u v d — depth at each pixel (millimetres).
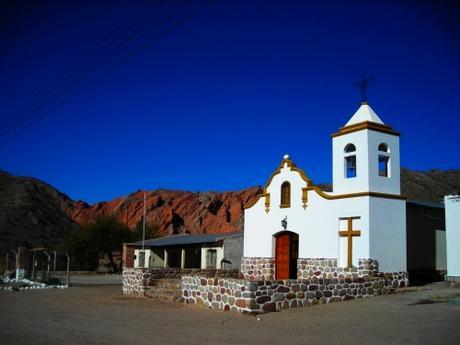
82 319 14258
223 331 12125
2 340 10906
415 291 19484
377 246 20328
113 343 10500
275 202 24844
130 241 62656
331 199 21906
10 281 31750
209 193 120625
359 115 21594
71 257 62094
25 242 77750
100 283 33219
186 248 40531
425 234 23750
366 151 20828
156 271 21422
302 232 23109
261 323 13367
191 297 17562
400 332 11570
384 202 20859
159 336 11375
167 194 123000
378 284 18906
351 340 10828
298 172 23641
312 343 10531
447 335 11023
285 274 24047
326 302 16844
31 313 15812
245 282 15047
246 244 26328
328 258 21703
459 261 20766
